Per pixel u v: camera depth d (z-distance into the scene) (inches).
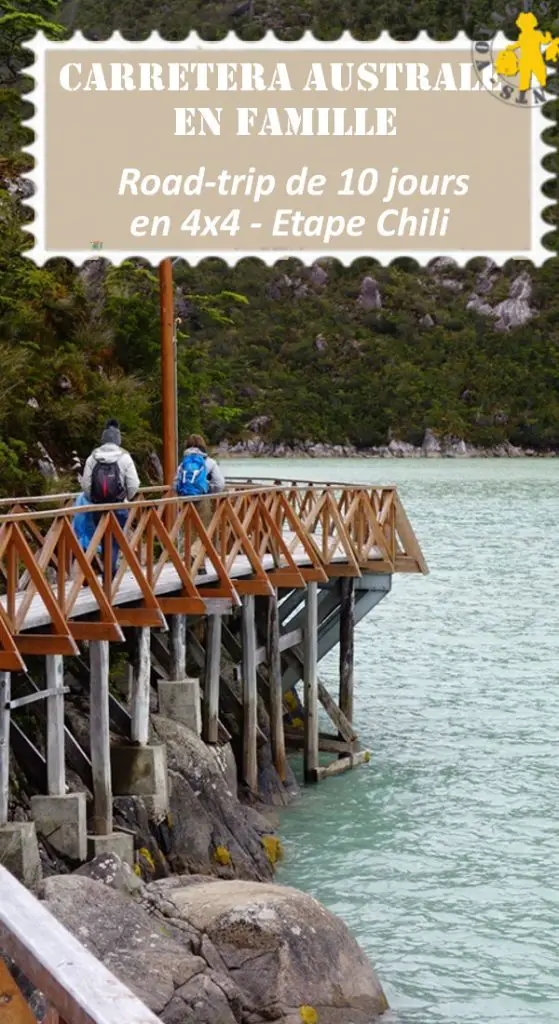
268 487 740.0
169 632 659.4
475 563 2028.8
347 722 805.2
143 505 563.5
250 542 690.2
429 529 2623.0
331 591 855.7
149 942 387.5
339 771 776.3
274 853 601.9
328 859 609.9
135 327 1259.8
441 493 3863.2
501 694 1019.9
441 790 732.7
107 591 530.6
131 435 1107.9
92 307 1258.6
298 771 776.3
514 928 521.3
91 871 440.1
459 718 930.7
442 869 593.6
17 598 576.4
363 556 848.3
